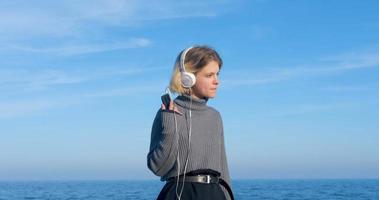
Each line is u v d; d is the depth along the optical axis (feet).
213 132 10.85
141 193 326.24
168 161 10.44
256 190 371.76
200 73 10.77
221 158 11.02
